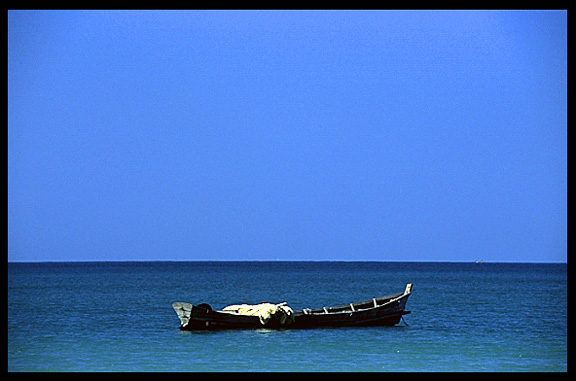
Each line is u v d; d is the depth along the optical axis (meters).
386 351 63.12
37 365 55.16
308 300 142.25
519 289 180.75
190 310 71.00
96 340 69.00
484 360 58.94
